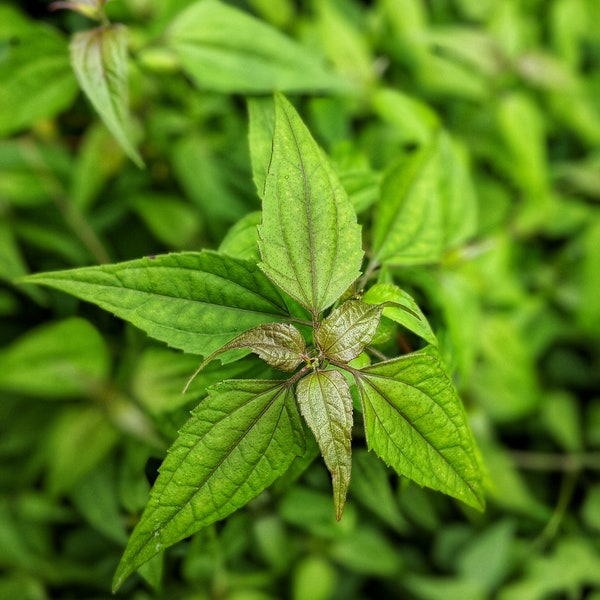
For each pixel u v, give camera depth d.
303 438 0.22
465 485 0.23
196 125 0.41
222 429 0.22
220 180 0.41
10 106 0.33
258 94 0.32
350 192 0.29
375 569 0.42
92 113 0.40
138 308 0.22
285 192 0.22
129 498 0.31
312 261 0.22
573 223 0.53
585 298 0.51
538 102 0.52
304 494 0.32
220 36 0.32
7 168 0.39
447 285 0.33
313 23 0.45
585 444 0.51
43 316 0.40
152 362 0.30
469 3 0.53
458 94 0.50
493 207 0.51
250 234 0.25
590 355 0.55
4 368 0.37
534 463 0.51
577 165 0.54
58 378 0.37
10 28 0.33
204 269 0.23
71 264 0.40
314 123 0.39
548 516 0.48
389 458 0.22
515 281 0.48
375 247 0.28
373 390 0.22
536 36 0.54
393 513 0.36
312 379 0.22
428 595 0.45
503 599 0.46
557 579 0.47
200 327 0.23
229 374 0.25
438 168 0.29
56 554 0.42
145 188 0.43
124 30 0.28
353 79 0.42
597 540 0.49
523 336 0.52
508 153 0.50
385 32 0.48
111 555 0.40
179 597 0.35
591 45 0.57
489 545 0.46
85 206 0.40
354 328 0.22
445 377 0.22
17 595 0.41
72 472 0.38
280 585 0.42
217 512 0.21
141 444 0.32
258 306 0.23
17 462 0.41
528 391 0.45
